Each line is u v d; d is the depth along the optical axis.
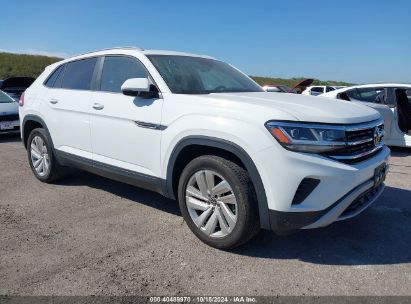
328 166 2.99
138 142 3.92
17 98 11.45
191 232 3.79
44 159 5.36
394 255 3.35
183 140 3.48
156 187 3.87
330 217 3.08
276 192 3.02
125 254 3.35
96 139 4.39
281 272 3.07
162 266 3.15
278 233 3.18
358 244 3.55
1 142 9.41
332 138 3.04
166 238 3.66
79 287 2.84
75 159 4.75
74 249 3.44
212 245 3.44
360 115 3.39
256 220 3.19
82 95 4.59
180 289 2.83
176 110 3.58
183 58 4.46
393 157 7.56
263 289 2.83
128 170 4.08
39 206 4.54
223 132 3.20
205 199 3.45
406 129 8.08
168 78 3.92
